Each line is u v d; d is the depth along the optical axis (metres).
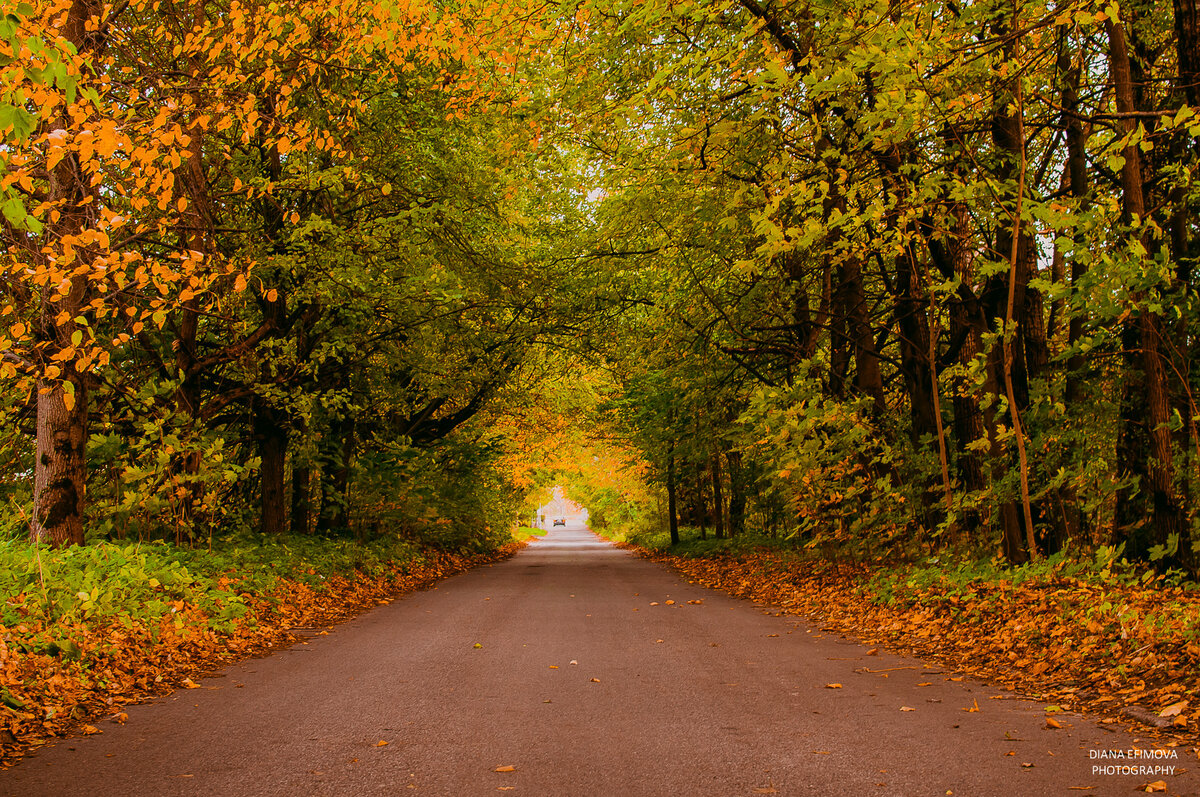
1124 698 5.56
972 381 10.67
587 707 5.82
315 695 6.28
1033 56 9.58
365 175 13.32
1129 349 9.70
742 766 4.39
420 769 4.39
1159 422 9.00
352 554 16.20
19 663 6.05
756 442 14.27
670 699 6.06
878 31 7.88
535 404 28.31
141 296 9.58
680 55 12.17
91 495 11.70
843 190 10.27
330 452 18.88
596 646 8.69
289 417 16.00
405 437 20.50
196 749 4.79
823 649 8.41
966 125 10.56
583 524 136.75
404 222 14.11
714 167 12.70
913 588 10.66
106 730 5.23
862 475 13.81
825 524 14.38
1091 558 9.84
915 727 5.15
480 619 11.19
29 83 4.79
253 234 13.02
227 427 17.33
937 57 8.81
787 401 12.87
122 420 12.23
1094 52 11.66
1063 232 9.21
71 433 9.90
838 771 4.27
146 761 4.55
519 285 18.75
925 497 13.88
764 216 9.11
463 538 28.88
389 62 13.44
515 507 42.12
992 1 8.83
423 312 16.45
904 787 4.00
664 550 32.28
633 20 9.27
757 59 10.05
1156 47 11.55
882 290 17.78
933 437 13.59
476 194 16.44
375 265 13.94
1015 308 12.12
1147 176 10.90
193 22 10.98
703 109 12.03
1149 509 9.32
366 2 8.91
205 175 12.60
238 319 13.84
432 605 13.12
